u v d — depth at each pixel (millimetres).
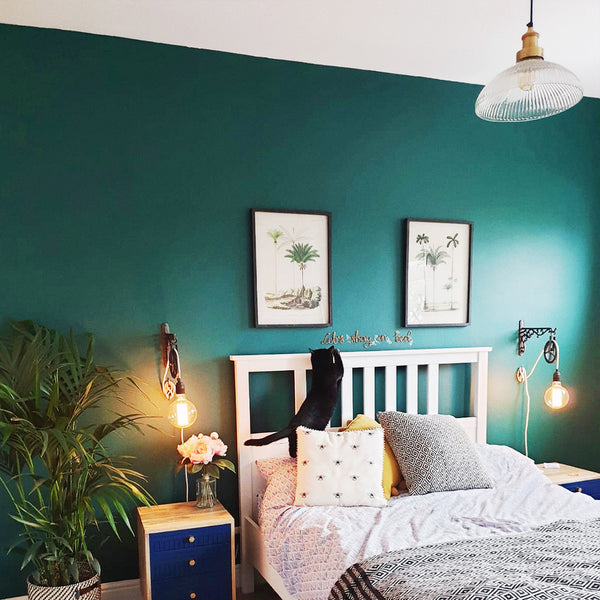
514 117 2123
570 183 3727
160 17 2623
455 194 3439
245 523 2930
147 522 2533
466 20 2664
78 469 2352
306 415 2883
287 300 3096
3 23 2648
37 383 2262
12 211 2668
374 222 3271
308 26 2719
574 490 3172
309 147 3145
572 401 3754
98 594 2434
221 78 2988
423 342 3387
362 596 1744
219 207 2990
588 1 2486
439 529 2221
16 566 2648
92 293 2789
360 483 2557
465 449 2822
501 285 3557
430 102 3383
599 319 3779
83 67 2768
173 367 2842
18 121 2672
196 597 2535
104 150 2805
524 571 1710
